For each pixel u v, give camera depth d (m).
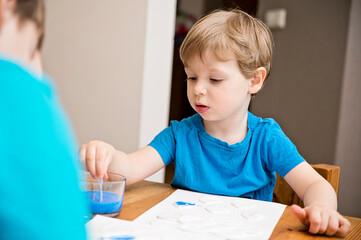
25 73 0.26
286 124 2.39
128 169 0.74
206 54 0.72
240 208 0.61
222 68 0.73
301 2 2.30
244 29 0.78
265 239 0.48
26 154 0.24
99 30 1.84
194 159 0.83
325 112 2.22
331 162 2.20
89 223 0.48
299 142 2.33
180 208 0.59
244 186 0.80
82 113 1.91
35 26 0.30
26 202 0.23
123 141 1.80
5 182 0.23
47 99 0.27
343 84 2.15
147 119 1.79
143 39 1.72
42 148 0.24
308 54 2.29
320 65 2.24
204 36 0.73
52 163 0.25
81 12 1.88
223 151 0.81
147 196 0.66
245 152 0.81
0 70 0.25
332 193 0.66
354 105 2.18
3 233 0.23
